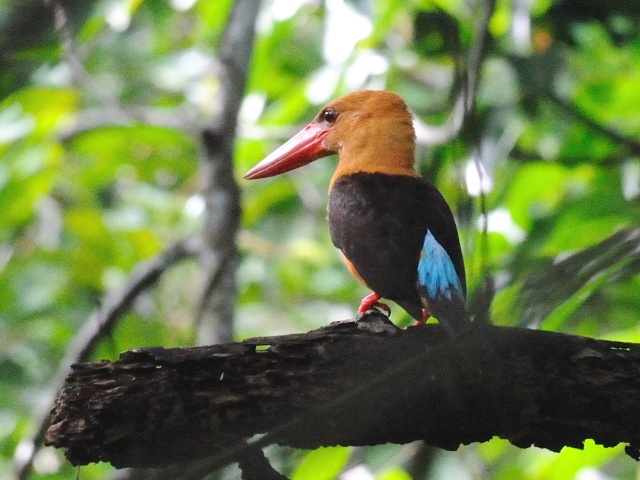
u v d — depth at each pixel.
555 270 5.81
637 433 6.54
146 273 12.06
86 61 16.75
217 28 13.66
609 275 6.97
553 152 13.33
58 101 13.47
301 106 13.89
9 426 13.97
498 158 12.25
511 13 11.91
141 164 17.00
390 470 10.44
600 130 12.51
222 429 6.38
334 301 16.75
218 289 12.20
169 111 16.55
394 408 6.44
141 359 6.32
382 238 8.62
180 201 17.17
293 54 15.68
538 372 6.51
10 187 13.44
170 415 6.29
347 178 9.73
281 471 10.29
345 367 6.45
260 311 16.53
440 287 8.09
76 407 6.24
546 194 13.64
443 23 5.63
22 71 10.88
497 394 6.50
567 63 12.93
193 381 6.34
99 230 14.74
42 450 14.07
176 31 18.41
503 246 12.59
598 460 11.05
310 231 16.92
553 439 6.70
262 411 6.38
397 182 9.53
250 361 6.40
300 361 6.45
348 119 10.53
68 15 5.25
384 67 13.03
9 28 5.17
